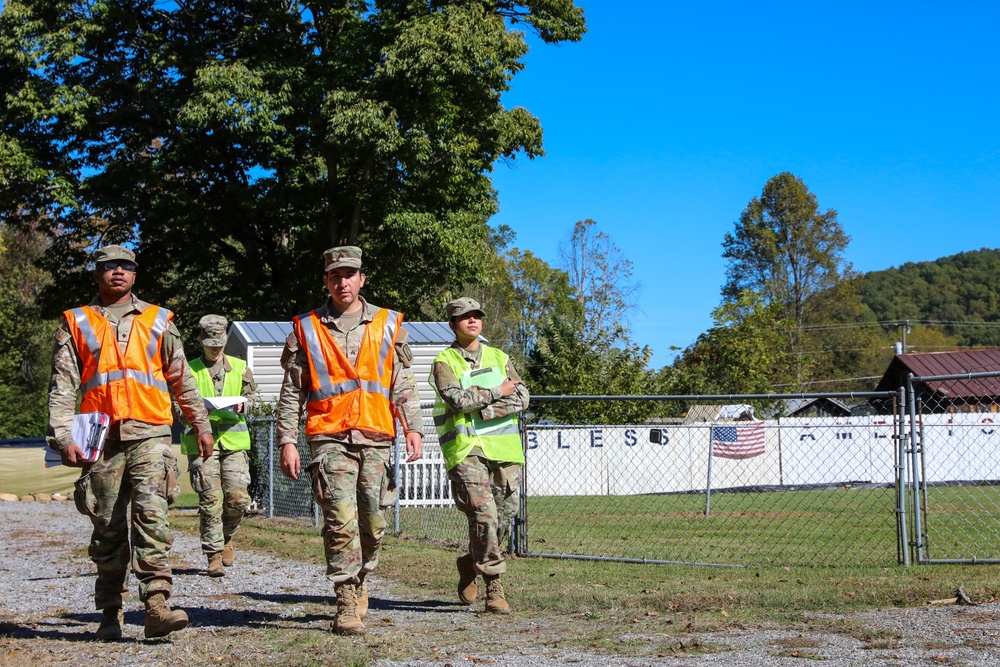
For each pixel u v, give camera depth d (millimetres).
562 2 33062
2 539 12781
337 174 32281
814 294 78500
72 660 5188
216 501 8812
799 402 35906
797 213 78375
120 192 30516
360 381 5961
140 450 5699
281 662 5039
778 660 4930
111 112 30672
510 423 7004
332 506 5809
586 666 4914
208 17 32094
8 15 28406
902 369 41906
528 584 7723
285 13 31078
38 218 31922
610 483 19875
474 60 29156
